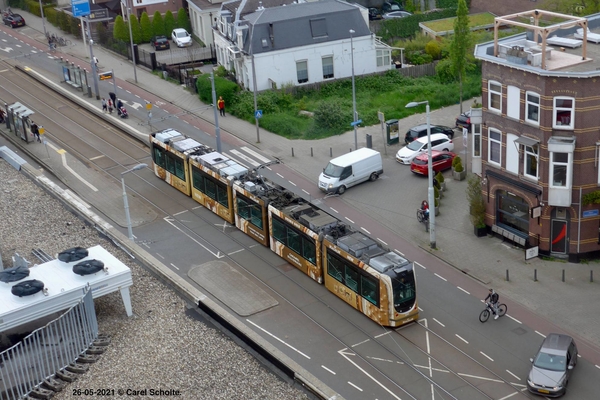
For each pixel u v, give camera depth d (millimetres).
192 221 57875
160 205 60594
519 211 51125
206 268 51344
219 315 43156
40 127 75500
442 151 64500
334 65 80562
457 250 51781
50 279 43531
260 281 49594
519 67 47500
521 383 39438
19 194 62156
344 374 40625
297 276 49938
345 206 58344
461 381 39719
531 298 46250
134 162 68625
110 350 41750
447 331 43781
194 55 92062
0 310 40688
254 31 77500
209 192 58625
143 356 41031
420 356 41781
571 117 46594
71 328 41094
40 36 105062
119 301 46344
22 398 38406
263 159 67000
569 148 46500
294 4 80750
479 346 42375
